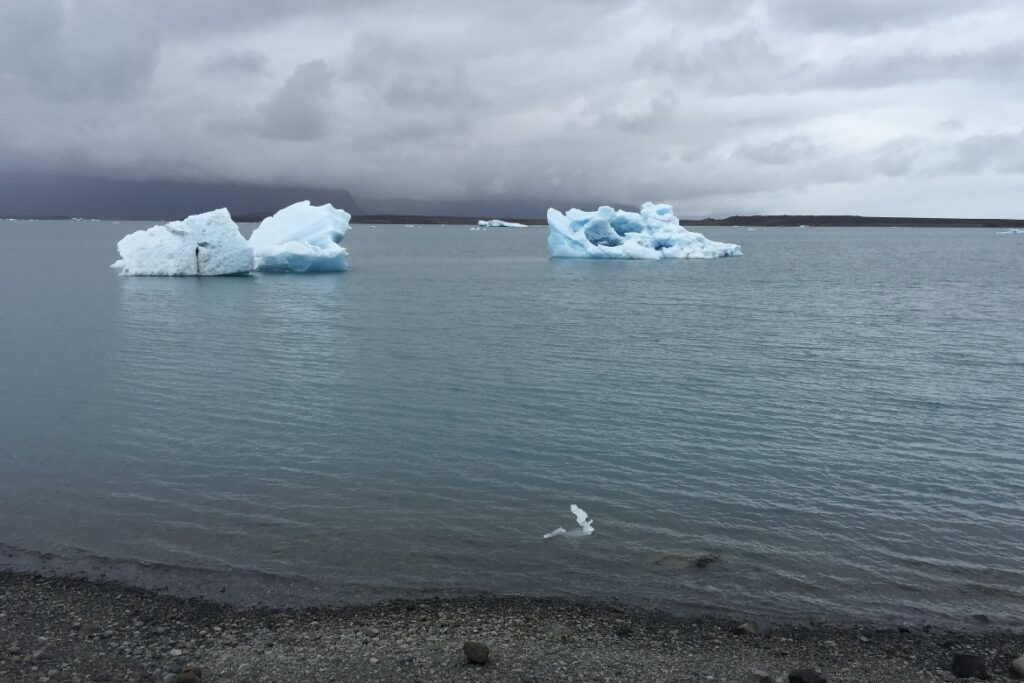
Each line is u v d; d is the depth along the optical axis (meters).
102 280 44.41
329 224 51.22
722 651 7.48
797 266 62.78
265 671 7.00
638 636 7.75
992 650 7.56
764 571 9.21
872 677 7.05
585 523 10.46
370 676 6.92
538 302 35.62
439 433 14.63
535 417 15.75
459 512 10.88
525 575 9.05
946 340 25.36
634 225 71.25
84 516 10.70
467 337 25.44
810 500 11.41
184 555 9.50
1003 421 15.65
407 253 84.81
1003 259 75.69
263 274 47.81
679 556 9.57
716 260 69.38
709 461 13.12
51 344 23.94
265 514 10.76
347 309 32.38
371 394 17.56
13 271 52.28
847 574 9.16
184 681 6.67
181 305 33.19
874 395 17.70
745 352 23.00
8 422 15.31
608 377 19.42
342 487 11.80
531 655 7.33
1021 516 10.90
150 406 16.50
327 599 8.45
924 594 8.71
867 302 36.25
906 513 10.97
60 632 7.73
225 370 20.09
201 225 44.91
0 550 9.64
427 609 8.24
